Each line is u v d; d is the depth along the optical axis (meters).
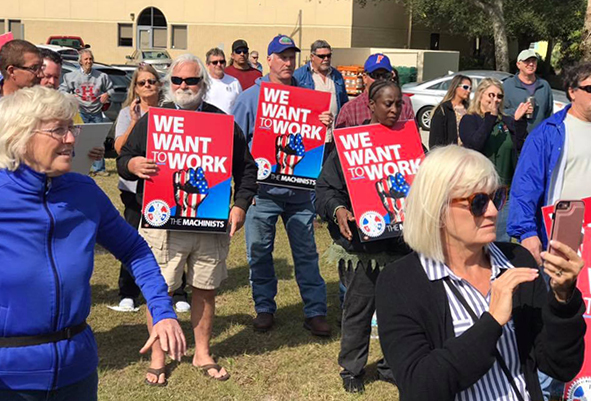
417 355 2.27
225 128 4.46
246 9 35.50
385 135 4.32
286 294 6.40
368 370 4.88
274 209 5.45
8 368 2.49
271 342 5.32
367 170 4.27
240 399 4.43
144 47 37.12
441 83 16.73
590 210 3.81
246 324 5.66
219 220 4.48
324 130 5.44
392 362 2.32
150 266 2.86
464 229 2.34
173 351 2.65
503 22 24.50
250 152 5.20
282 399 4.45
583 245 3.79
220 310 5.97
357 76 22.39
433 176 2.35
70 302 2.56
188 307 5.98
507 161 5.81
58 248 2.55
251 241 5.49
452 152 2.38
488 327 2.17
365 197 4.24
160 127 4.38
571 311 2.23
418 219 2.38
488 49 32.91
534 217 4.31
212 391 4.50
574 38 26.20
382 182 4.26
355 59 27.95
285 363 4.94
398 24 35.06
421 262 2.41
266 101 5.37
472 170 2.31
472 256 2.45
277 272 7.09
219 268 4.64
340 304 6.12
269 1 35.16
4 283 2.47
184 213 4.42
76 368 2.61
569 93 4.30
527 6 26.61
